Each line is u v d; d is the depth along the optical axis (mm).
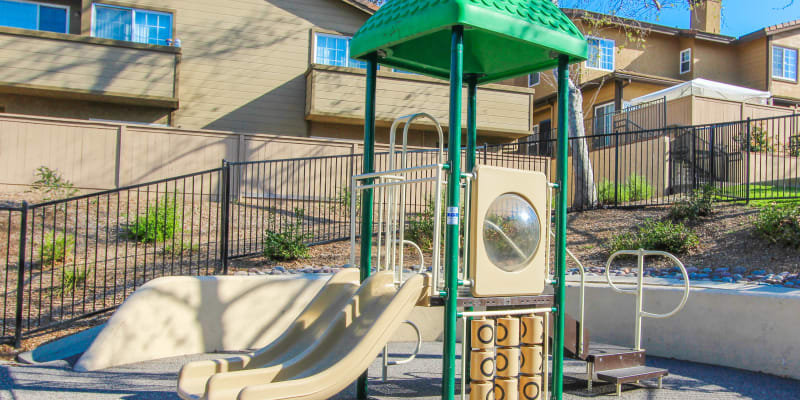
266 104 15023
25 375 4762
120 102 13680
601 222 10383
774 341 4977
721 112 15539
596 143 17344
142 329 5398
